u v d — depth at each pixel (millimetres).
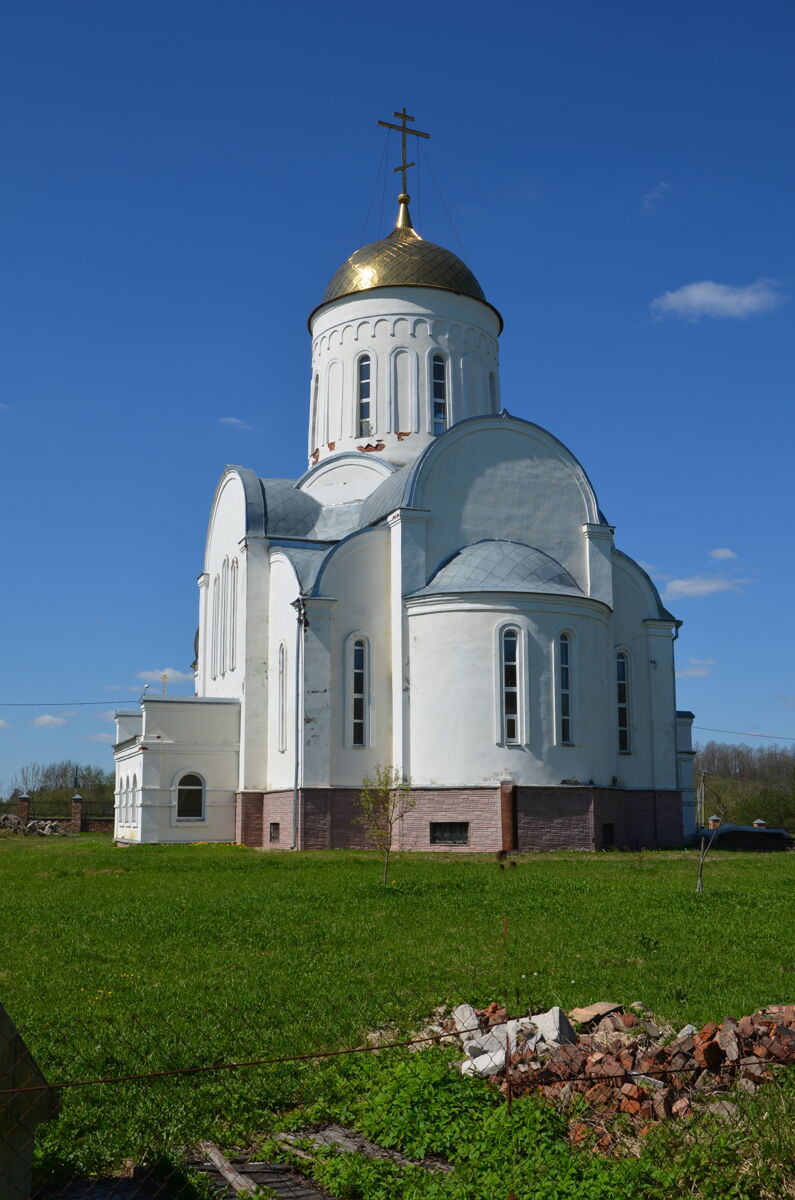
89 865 28016
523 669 32938
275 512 39469
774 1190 7312
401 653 34000
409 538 34531
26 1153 6359
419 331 41094
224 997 11883
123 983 12555
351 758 34000
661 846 37125
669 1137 7953
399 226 43906
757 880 22922
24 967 13500
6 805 66625
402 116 44312
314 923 16797
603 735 34500
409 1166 7754
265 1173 7770
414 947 14758
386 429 40562
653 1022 10938
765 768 118438
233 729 38812
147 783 37656
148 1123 8258
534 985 12461
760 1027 9789
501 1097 8766
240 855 30891
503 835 31938
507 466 36281
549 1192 7211
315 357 43344
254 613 38375
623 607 38250
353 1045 10188
